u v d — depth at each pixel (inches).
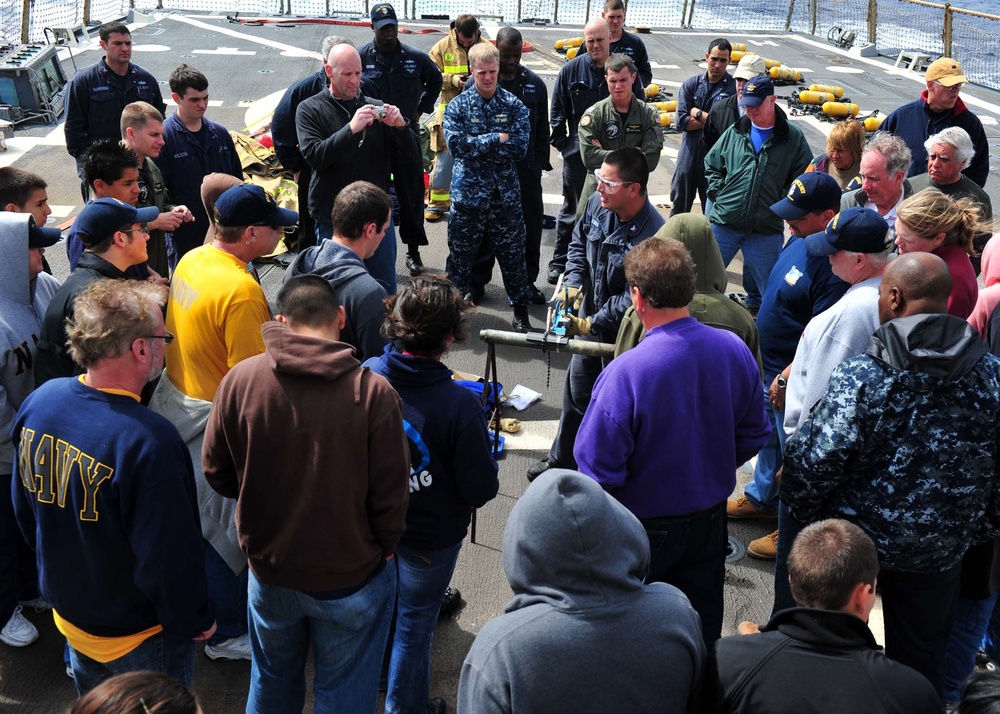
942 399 105.0
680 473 114.0
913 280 112.3
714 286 133.8
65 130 287.4
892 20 921.5
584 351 150.9
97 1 801.6
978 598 123.3
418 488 113.1
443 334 109.6
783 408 157.4
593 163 254.1
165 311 136.3
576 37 755.4
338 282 141.6
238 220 132.1
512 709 76.6
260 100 460.8
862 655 81.7
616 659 76.9
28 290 137.2
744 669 82.2
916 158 252.8
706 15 1045.8
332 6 895.7
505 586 159.9
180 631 105.1
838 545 89.6
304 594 104.3
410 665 121.9
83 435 98.1
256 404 99.1
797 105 549.0
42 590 107.8
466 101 239.0
